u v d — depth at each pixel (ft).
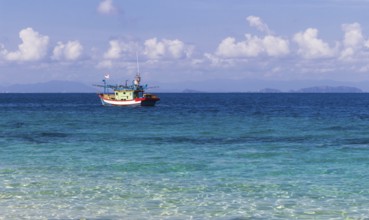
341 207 75.72
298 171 107.24
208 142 167.43
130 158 126.31
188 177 99.55
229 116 338.75
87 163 117.39
